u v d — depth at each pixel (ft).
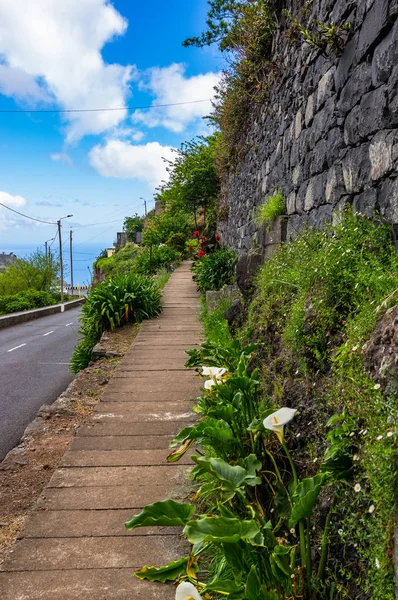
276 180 20.68
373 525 5.02
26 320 65.16
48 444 12.92
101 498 9.57
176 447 11.83
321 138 13.51
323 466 5.97
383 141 9.22
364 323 6.88
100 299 28.40
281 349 11.34
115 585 7.20
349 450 6.04
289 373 10.08
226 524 5.69
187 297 36.55
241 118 30.48
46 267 103.71
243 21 24.06
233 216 38.96
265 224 20.77
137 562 7.71
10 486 10.71
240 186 34.24
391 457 4.64
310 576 5.95
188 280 46.11
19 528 9.00
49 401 22.26
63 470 10.80
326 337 8.75
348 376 6.51
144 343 23.29
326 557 6.05
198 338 24.14
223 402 10.05
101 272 96.02
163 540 8.27
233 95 29.32
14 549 8.07
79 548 8.07
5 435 17.48
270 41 21.86
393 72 8.71
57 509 9.23
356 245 9.44
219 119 38.50
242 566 5.75
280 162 19.79
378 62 9.34
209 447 10.62
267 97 22.77
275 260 15.33
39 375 28.25
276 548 5.67
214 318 25.30
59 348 39.17
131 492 9.77
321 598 5.92
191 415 13.98
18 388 24.95
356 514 5.44
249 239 28.68
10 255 210.79
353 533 5.70
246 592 5.24
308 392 8.66
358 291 8.27
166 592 7.06
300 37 15.64
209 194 63.21
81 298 119.96
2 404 21.81
